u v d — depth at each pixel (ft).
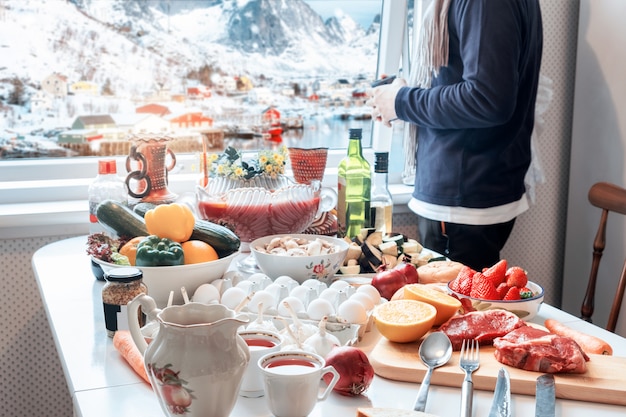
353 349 3.06
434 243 7.02
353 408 2.95
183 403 2.64
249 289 4.01
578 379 3.11
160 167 5.42
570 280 8.41
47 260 5.32
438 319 3.72
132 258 4.27
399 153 8.49
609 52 7.68
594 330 3.94
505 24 5.89
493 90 5.92
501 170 6.62
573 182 8.25
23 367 6.84
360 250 4.93
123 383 3.17
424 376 3.19
